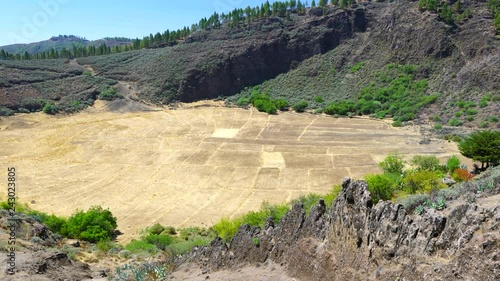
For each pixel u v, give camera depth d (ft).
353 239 68.80
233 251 95.14
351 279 64.95
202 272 93.97
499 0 436.35
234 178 243.19
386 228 63.46
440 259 54.85
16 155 281.13
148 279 96.53
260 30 568.82
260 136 333.01
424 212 62.95
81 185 233.76
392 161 205.16
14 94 422.41
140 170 259.19
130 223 186.09
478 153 177.17
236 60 525.34
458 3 458.09
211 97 500.74
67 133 334.85
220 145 309.22
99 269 111.65
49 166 263.08
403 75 445.37
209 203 208.23
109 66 544.21
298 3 613.93
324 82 499.51
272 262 84.89
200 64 514.27
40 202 208.03
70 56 595.88
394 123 356.18
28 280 83.15
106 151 293.64
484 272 48.96
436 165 209.05
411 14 490.49
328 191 214.28
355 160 264.31
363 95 439.22
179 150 297.12
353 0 580.71
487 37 403.54
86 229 164.35
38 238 123.95
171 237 162.50
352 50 530.68
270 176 244.01
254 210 193.67
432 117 359.05
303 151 289.74
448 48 432.25
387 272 59.88
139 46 648.38
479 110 333.42
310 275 74.02
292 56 548.31
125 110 429.79
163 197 217.77
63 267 101.09
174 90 484.33
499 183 79.15
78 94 453.58
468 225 54.08
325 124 369.50
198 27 631.97
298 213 85.56
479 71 372.17
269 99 453.58
